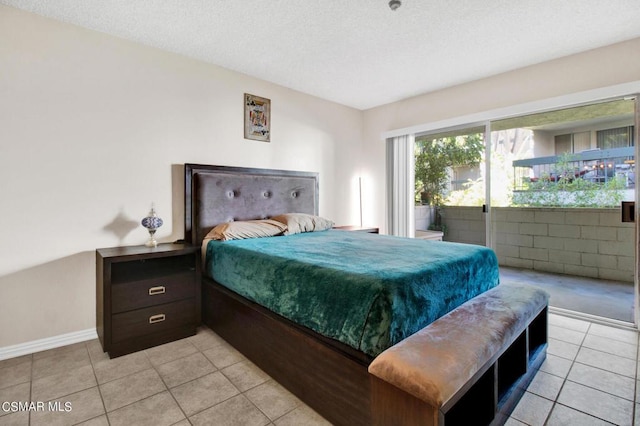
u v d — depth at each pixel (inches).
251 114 133.9
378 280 55.1
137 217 104.8
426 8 85.8
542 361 80.5
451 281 67.9
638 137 102.0
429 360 44.5
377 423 47.2
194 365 80.0
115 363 80.9
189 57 115.7
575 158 148.6
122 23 92.9
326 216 165.8
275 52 112.3
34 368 78.3
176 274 95.5
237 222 116.0
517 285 86.3
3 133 82.5
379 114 176.4
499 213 172.2
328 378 58.0
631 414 60.5
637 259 102.7
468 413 55.6
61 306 91.6
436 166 162.1
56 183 90.2
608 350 87.8
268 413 61.2
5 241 83.4
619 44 104.3
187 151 115.9
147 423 58.5
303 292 65.8
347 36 101.1
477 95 137.3
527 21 92.3
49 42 88.9
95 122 96.4
